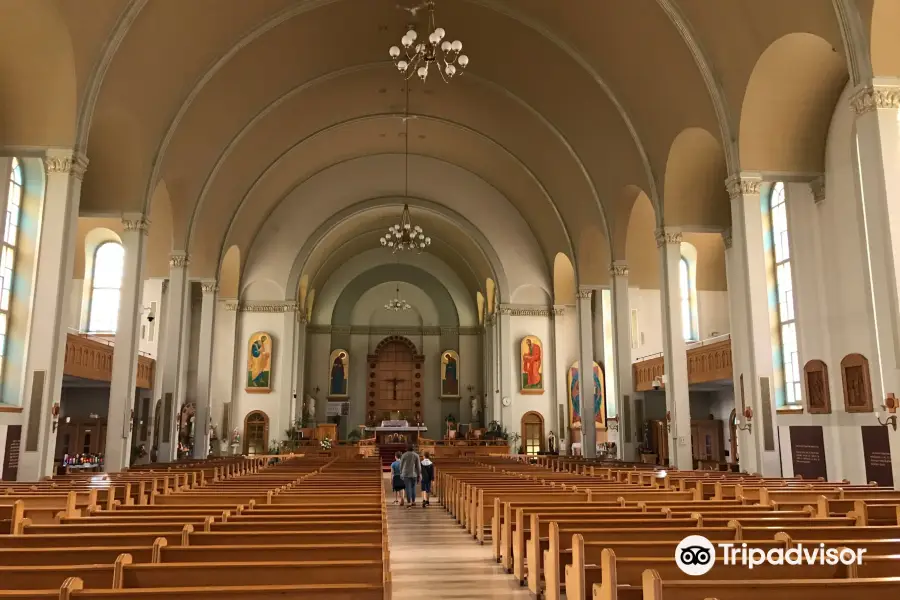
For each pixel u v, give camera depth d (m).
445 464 18.17
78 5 11.63
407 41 13.18
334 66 20.72
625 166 19.11
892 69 9.77
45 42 11.62
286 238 28.34
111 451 14.48
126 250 15.53
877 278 9.65
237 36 16.67
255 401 27.39
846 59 10.12
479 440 28.06
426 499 14.16
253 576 3.33
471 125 24.56
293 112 22.42
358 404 37.81
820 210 14.31
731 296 17.19
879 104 9.69
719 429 23.89
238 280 27.33
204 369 23.30
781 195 16.58
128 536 4.31
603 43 16.44
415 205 29.42
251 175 23.81
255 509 5.92
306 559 3.83
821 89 13.22
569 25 16.84
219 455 24.52
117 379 14.88
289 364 27.77
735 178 13.66
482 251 29.44
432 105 23.88
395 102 23.70
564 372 28.52
